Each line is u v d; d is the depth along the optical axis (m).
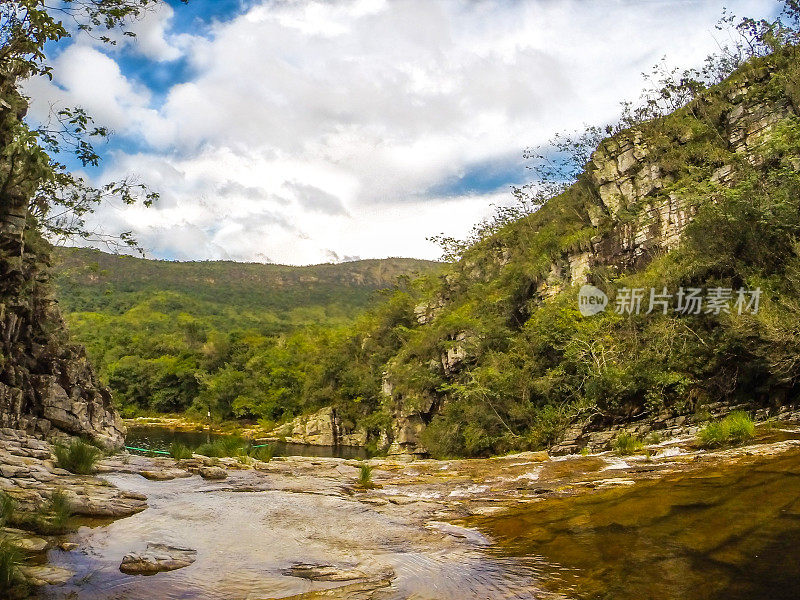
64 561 7.02
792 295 20.09
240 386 65.81
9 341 17.56
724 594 5.75
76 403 19.30
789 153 25.47
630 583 6.21
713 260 23.66
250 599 6.06
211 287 157.75
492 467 15.48
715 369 22.23
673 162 33.22
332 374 57.69
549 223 44.50
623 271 31.78
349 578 6.69
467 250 55.00
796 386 19.69
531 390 28.91
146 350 79.50
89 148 13.71
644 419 23.28
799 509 8.38
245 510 10.24
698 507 9.04
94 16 11.57
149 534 8.44
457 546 7.99
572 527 8.61
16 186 16.67
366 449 47.53
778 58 31.91
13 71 16.50
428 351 42.25
